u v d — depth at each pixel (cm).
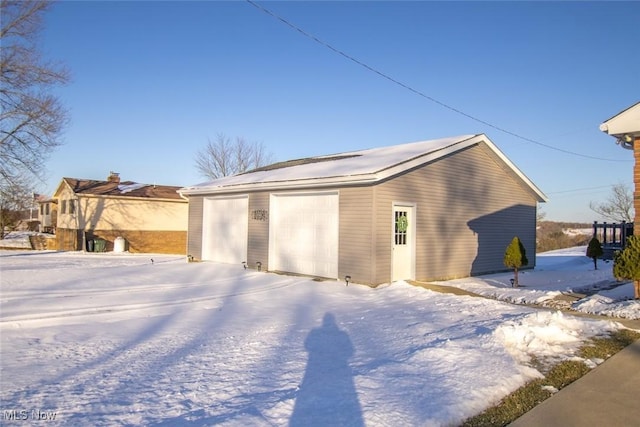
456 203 1495
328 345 663
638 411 442
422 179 1368
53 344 666
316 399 442
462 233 1517
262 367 559
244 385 495
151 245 3155
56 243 3158
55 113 2214
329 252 1357
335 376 516
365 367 545
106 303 977
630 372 559
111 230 3003
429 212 1392
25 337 702
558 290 1222
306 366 561
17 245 3212
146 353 623
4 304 940
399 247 1309
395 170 1230
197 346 659
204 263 1833
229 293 1141
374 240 1219
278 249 1542
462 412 421
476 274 1577
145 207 3139
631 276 956
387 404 427
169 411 426
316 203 1409
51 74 2183
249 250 1648
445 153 1405
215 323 814
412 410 415
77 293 1103
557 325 730
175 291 1164
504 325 702
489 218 1636
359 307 974
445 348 588
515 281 1360
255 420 393
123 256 2497
